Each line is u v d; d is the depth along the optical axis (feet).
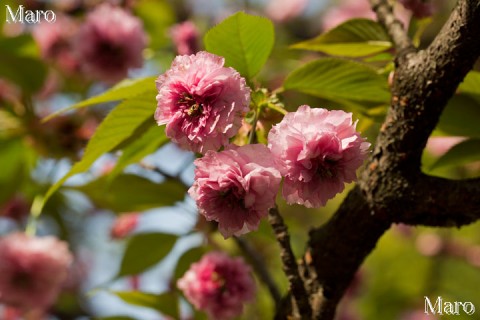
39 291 3.86
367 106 2.82
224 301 3.06
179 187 3.32
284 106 2.65
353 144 2.42
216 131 2.43
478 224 5.37
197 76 2.44
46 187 3.69
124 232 3.92
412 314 4.98
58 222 4.84
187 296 3.10
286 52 3.80
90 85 4.64
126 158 2.90
